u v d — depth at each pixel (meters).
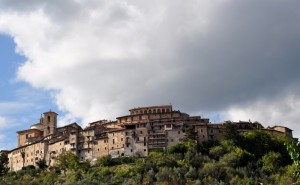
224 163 192.00
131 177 188.38
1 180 199.88
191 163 195.38
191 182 175.62
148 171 190.38
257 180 183.12
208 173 184.62
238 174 186.75
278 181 174.50
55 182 192.50
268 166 194.62
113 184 179.88
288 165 192.75
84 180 185.38
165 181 176.88
